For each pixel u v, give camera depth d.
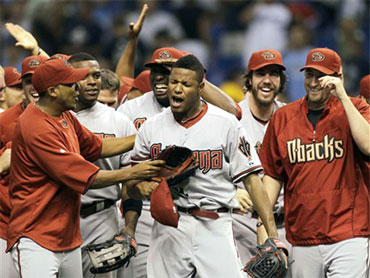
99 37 69.12
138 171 24.81
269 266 24.58
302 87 60.81
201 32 74.25
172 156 25.05
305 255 27.11
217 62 72.94
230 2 75.94
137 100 31.61
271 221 25.48
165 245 25.86
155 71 30.44
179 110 25.14
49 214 25.14
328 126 26.84
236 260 25.69
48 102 25.20
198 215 25.59
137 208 26.84
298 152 27.08
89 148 26.81
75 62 28.50
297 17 72.88
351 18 69.75
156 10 74.75
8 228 25.48
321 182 26.70
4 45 63.25
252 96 30.88
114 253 25.50
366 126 25.84
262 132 30.84
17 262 25.17
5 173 27.12
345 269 26.23
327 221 26.55
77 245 25.84
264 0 73.88
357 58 66.31
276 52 30.64
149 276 26.08
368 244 26.72
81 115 28.88
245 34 73.88
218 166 25.56
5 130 28.66
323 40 71.31
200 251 25.59
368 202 26.92
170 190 25.66
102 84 32.22
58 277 25.89
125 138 27.34
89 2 70.44
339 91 26.05
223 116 25.75
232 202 25.92
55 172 24.72
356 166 26.72
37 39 68.69
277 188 28.08
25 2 70.81
